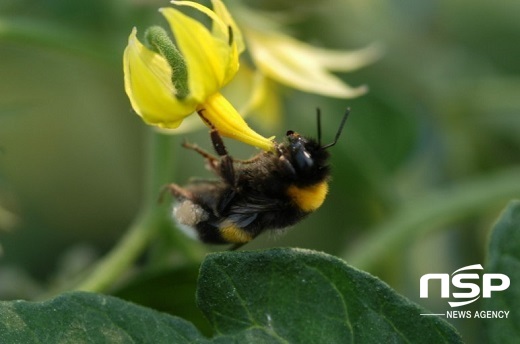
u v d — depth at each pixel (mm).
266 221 273
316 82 290
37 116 352
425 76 332
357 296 243
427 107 331
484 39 339
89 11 303
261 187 272
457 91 330
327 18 329
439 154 331
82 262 316
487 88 329
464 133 330
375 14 333
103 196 357
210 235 273
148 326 241
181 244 291
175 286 268
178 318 242
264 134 310
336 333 243
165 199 290
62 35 300
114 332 240
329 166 273
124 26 302
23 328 238
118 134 353
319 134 273
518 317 246
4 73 336
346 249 318
